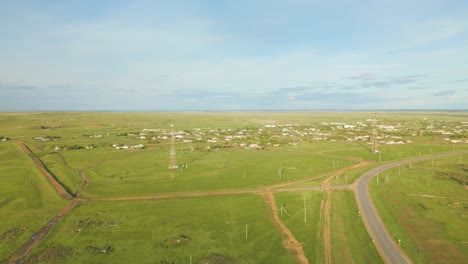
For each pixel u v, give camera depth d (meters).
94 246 70.44
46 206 97.44
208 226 81.19
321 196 104.81
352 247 68.88
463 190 113.38
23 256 66.88
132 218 86.88
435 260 63.78
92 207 96.06
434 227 80.44
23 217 88.31
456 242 71.75
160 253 67.31
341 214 88.19
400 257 64.69
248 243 71.56
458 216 87.88
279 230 78.31
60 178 132.88
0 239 74.38
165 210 93.00
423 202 100.00
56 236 75.62
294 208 93.62
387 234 75.38
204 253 67.19
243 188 115.75
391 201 101.06
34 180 127.25
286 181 125.62
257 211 91.38
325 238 73.31
